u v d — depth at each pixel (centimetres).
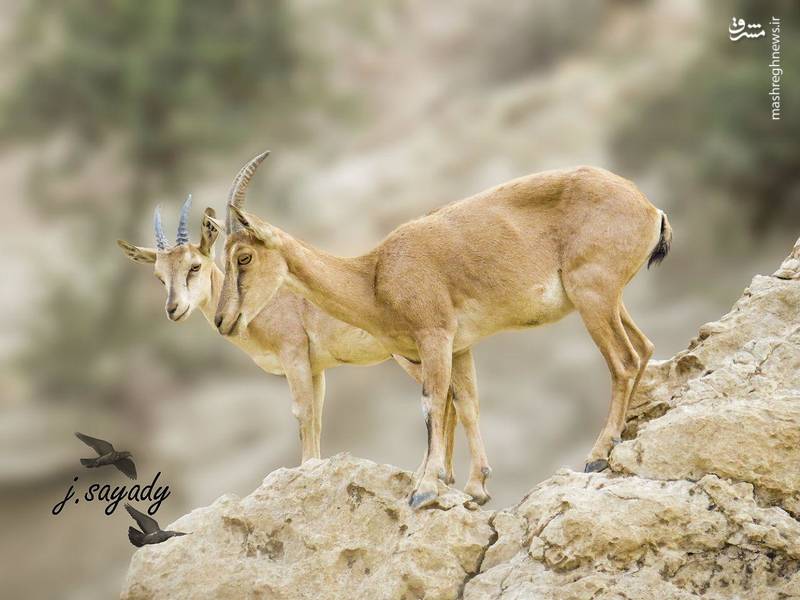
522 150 9238
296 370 4009
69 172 10888
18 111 10888
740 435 2869
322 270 3231
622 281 3142
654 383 3297
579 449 7350
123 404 9525
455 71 10862
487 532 3039
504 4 10850
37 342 9881
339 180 9988
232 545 3275
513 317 3209
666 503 2822
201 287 4200
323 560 3123
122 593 3309
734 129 8319
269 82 10994
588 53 10219
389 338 3269
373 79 11175
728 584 2747
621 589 2744
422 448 7669
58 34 11081
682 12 9900
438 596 2967
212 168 10881
